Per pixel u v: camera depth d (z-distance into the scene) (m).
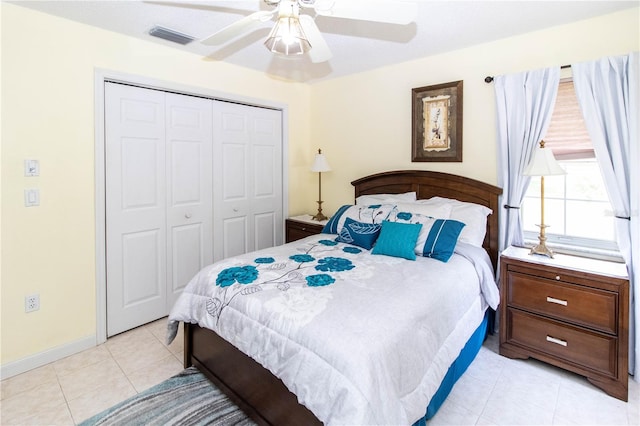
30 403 1.88
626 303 1.85
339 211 3.19
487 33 2.50
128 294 2.72
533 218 2.63
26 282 2.20
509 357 2.28
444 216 2.58
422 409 1.36
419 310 1.56
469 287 2.06
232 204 3.46
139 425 1.70
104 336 2.56
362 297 1.62
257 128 3.64
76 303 2.42
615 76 2.10
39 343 2.26
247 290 1.73
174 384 2.01
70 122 2.33
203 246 3.22
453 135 2.89
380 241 2.41
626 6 2.09
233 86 3.30
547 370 2.14
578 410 1.79
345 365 1.21
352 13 1.56
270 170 3.81
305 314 1.46
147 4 2.11
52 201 2.28
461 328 1.87
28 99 2.15
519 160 2.49
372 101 3.47
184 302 2.03
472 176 2.82
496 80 2.57
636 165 2.03
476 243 2.46
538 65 2.45
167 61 2.81
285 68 3.42
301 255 2.33
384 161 3.42
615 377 1.88
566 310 2.04
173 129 2.93
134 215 2.72
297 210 4.10
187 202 3.07
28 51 2.14
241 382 1.74
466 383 2.02
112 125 2.56
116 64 2.53
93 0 2.05
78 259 2.42
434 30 2.46
